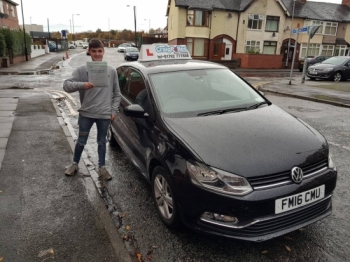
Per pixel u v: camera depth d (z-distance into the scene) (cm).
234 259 269
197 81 399
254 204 246
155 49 474
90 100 388
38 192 378
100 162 427
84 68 376
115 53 4747
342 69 1706
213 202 252
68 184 401
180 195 272
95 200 365
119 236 298
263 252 278
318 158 279
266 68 3069
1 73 1961
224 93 394
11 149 514
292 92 1211
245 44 3325
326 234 303
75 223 317
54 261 262
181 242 291
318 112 869
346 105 945
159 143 312
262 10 3278
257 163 256
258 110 360
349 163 484
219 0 3297
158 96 359
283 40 3509
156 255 274
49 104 873
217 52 3322
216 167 253
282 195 251
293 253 276
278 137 292
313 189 267
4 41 2375
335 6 3928
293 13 3278
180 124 313
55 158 482
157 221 327
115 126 495
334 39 3766
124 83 483
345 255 274
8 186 390
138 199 373
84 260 264
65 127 645
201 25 3195
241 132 296
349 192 390
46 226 311
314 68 1762
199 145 275
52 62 2891
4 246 278
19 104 866
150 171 344
